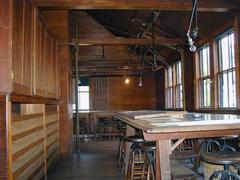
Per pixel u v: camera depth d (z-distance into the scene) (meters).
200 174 3.46
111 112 10.22
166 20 7.81
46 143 4.64
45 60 4.54
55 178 4.42
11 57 2.72
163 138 2.04
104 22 11.20
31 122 3.61
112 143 8.51
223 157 2.09
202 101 7.14
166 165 2.10
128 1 4.73
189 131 2.03
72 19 8.66
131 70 11.83
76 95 7.65
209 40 6.44
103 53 10.68
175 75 9.88
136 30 9.77
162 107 11.83
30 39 3.52
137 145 3.50
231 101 5.58
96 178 4.38
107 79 13.17
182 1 4.84
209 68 6.64
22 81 3.12
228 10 5.00
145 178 3.60
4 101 2.69
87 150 7.24
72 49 8.41
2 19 2.72
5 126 2.68
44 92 4.43
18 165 3.01
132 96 13.16
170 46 8.70
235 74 5.25
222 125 2.08
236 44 5.14
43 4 4.41
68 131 6.75
